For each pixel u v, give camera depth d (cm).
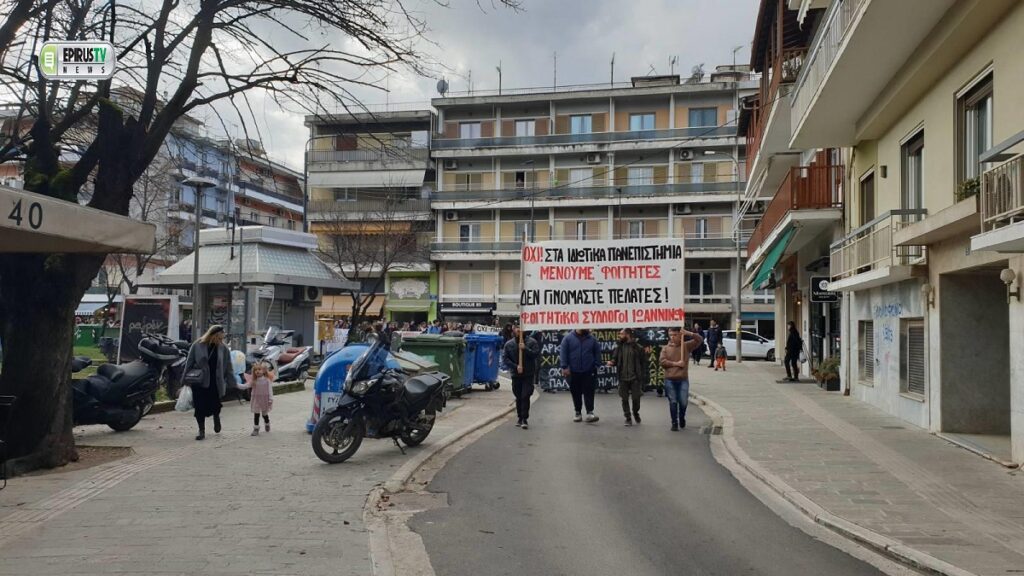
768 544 661
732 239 5209
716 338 3112
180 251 3703
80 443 1147
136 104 1120
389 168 4509
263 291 2531
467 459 1062
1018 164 794
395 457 1036
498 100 5478
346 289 3034
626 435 1298
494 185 5512
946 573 573
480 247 5462
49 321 962
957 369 1214
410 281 5616
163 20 1034
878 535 672
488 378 2131
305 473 920
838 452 1085
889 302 1498
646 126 5431
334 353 1280
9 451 928
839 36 1288
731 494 856
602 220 5412
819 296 2000
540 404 1794
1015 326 959
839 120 1588
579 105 5481
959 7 1030
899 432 1261
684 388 1359
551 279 1633
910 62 1235
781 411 1553
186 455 1039
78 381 1225
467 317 5553
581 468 997
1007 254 978
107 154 1019
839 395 1869
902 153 1423
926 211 1267
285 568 564
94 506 748
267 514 723
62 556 586
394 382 1045
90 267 997
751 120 3006
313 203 4744
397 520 727
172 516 711
